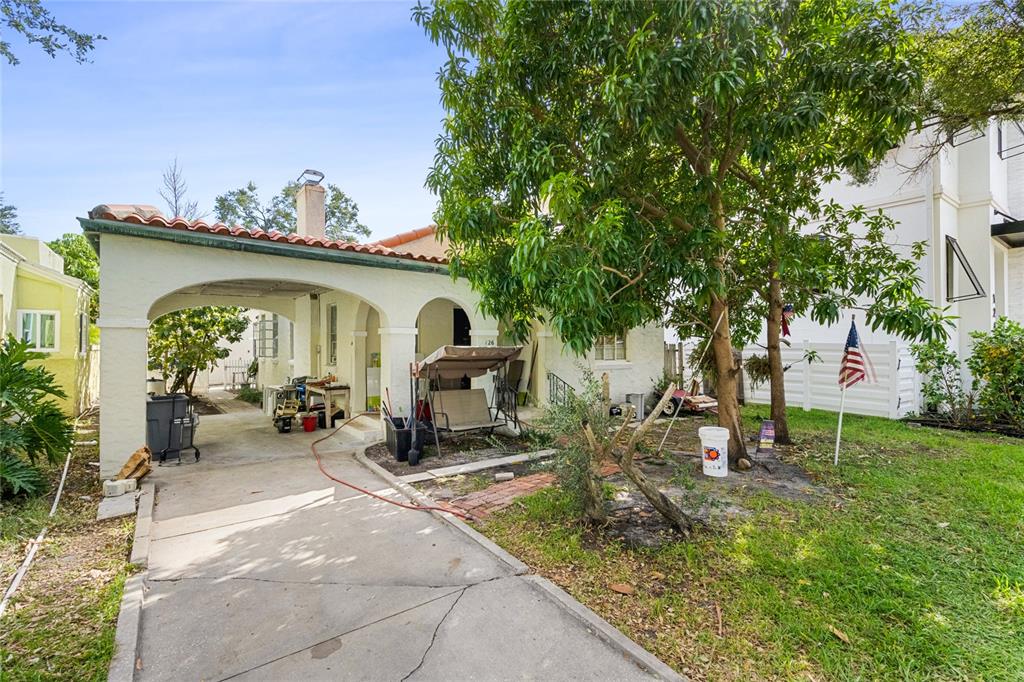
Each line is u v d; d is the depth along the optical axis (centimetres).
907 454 725
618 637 294
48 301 1118
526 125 536
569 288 446
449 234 618
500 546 433
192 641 301
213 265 705
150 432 719
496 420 916
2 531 455
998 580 352
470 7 556
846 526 454
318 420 1064
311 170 1211
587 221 478
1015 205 1322
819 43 457
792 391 1224
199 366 1430
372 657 285
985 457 696
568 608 329
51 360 1119
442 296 938
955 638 289
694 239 530
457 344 1348
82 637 301
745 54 432
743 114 499
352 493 596
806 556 393
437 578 377
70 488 607
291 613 331
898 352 1043
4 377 550
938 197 1077
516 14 495
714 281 529
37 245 1237
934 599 331
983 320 1120
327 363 1244
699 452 764
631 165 570
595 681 261
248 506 548
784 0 475
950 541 422
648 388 1328
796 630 298
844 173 1152
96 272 2177
